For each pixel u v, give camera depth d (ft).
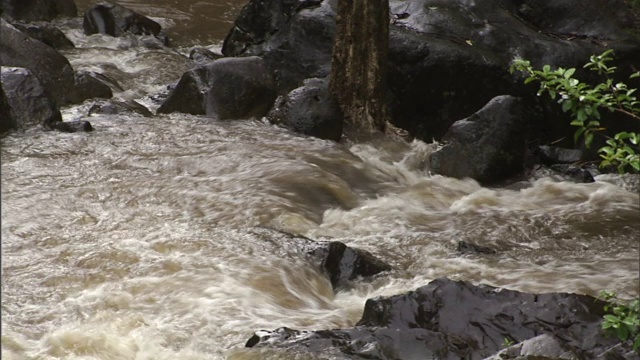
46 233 53.67
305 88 77.05
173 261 49.42
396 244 56.34
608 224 61.21
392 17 83.10
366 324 40.47
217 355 40.04
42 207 57.41
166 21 116.98
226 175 64.44
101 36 104.37
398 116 79.61
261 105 78.07
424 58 78.33
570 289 49.57
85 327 42.09
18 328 41.88
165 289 46.19
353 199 64.03
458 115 79.46
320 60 83.41
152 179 63.00
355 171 68.90
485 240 57.88
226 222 57.16
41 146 68.39
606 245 57.41
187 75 78.13
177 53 101.19
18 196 58.80
